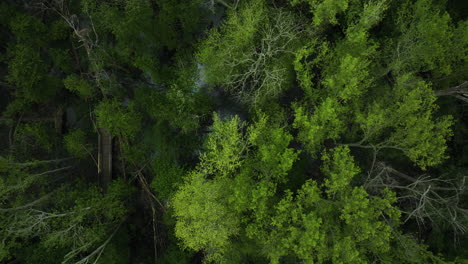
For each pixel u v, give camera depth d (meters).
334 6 14.56
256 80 16.81
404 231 16.41
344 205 13.03
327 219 13.88
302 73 16.16
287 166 13.73
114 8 18.55
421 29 14.19
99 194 18.33
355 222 12.66
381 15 15.61
